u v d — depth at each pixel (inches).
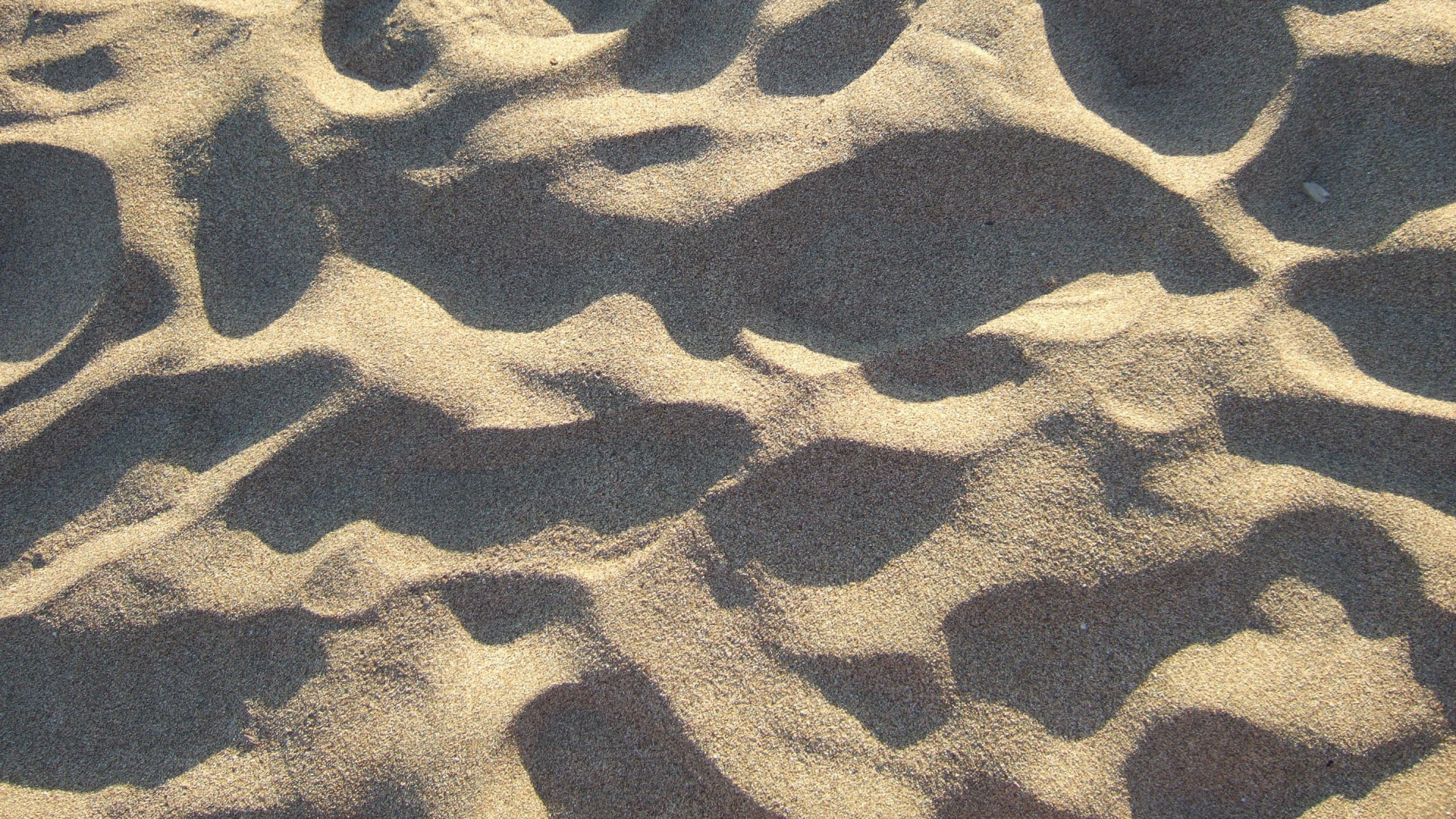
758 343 38.5
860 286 39.2
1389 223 38.1
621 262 39.3
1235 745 35.6
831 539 37.0
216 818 35.8
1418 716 35.5
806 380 38.0
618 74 41.4
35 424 38.7
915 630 36.2
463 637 36.9
